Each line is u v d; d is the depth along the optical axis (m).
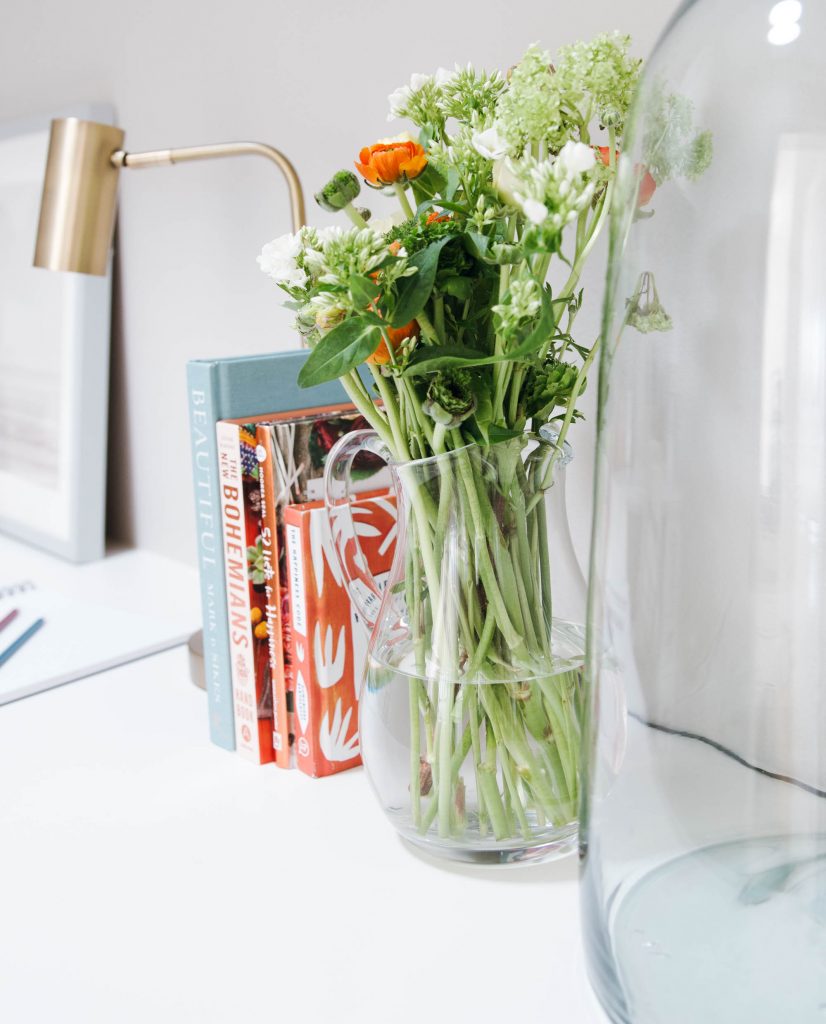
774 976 0.41
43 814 0.69
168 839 0.65
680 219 0.40
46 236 0.96
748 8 0.40
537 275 0.51
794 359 0.40
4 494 1.40
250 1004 0.50
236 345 1.08
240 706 0.75
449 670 0.55
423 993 0.50
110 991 0.52
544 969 0.52
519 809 0.57
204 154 0.88
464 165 0.50
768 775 0.43
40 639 0.98
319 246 0.51
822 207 0.39
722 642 0.42
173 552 1.25
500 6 0.75
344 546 0.67
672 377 0.42
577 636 0.57
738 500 0.41
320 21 0.89
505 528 0.53
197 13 1.02
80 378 1.22
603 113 0.50
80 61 1.21
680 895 0.43
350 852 0.63
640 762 0.44
